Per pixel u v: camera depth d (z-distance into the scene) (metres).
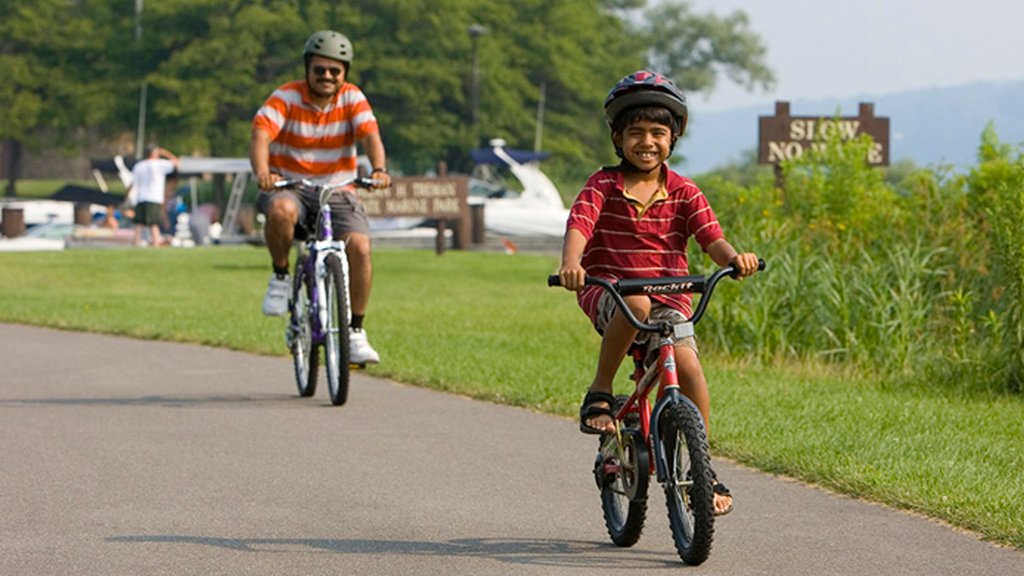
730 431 21.92
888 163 50.56
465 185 77.12
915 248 33.62
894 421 23.41
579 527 16.62
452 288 57.75
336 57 25.38
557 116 176.38
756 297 32.94
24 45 175.38
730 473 19.56
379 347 33.41
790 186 38.81
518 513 17.30
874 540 15.96
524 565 14.90
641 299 14.68
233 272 63.34
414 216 76.62
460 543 15.85
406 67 159.62
